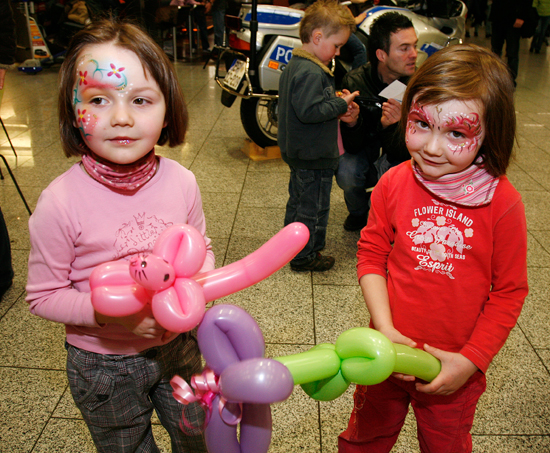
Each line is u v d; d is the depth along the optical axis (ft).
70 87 3.00
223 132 15.25
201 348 2.69
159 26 22.02
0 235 7.49
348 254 9.32
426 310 3.57
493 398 6.09
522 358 6.73
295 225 2.76
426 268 3.51
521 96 20.29
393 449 5.37
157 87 2.98
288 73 7.74
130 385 3.57
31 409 5.77
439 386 3.19
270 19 12.30
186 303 2.48
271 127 14.25
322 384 2.97
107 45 2.88
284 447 5.36
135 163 3.20
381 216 3.83
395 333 3.38
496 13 20.70
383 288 3.77
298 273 8.63
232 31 12.78
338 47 7.66
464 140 2.95
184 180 3.62
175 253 2.62
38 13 23.21
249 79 12.03
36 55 22.03
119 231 3.27
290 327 7.22
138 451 4.09
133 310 2.66
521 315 7.56
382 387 4.06
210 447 2.83
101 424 3.67
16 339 6.86
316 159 7.81
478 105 2.90
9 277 7.80
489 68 2.95
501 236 3.29
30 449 5.28
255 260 2.81
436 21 16.48
